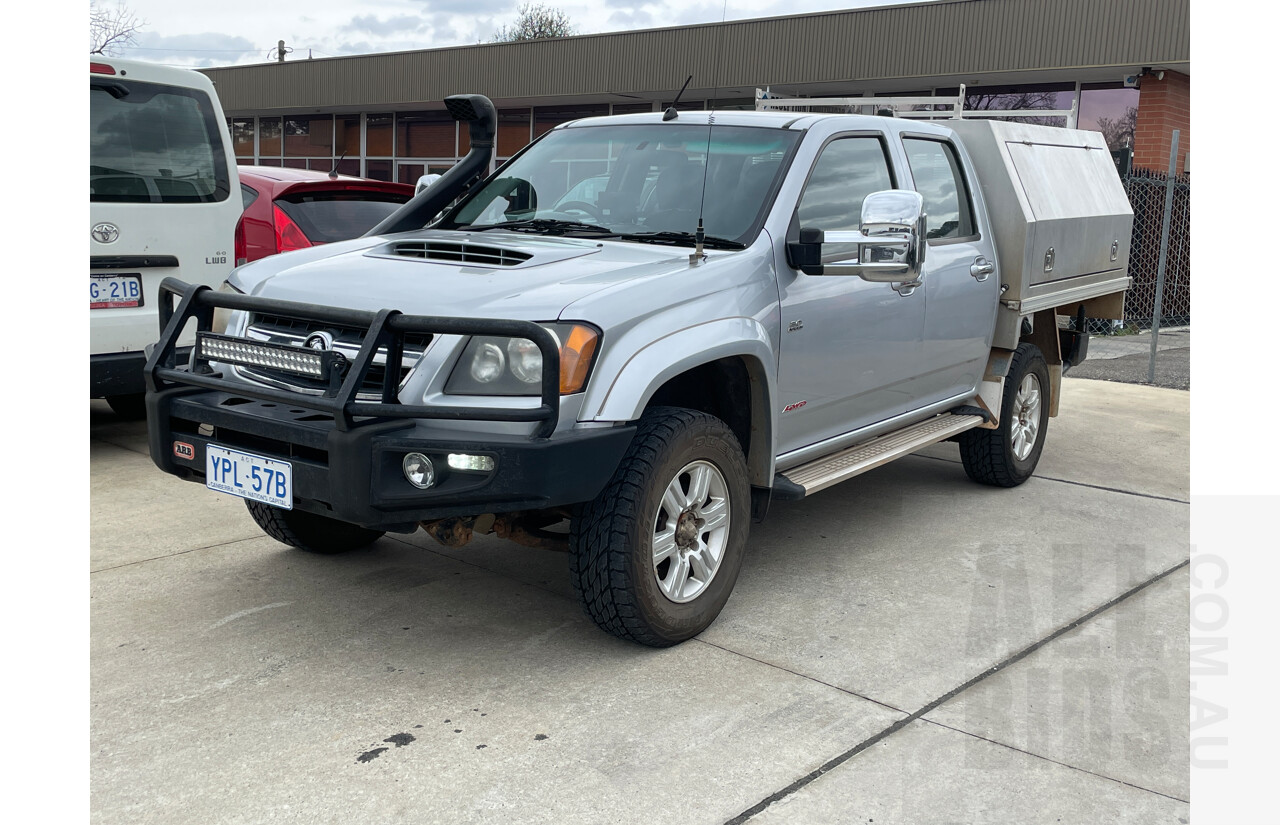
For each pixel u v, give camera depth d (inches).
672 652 136.7
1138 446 272.8
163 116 222.7
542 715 118.6
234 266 237.1
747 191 155.3
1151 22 520.7
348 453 115.4
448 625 143.9
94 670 126.6
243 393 125.3
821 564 173.5
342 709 119.0
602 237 155.7
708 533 141.3
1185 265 545.6
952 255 192.4
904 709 122.0
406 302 126.3
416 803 100.7
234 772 105.2
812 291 154.4
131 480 209.2
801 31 636.1
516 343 120.6
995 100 632.4
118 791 101.1
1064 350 249.8
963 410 213.3
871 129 176.4
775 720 118.6
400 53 834.2
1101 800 103.3
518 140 833.5
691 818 99.1
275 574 161.3
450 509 118.1
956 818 99.9
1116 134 593.0
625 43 713.0
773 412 146.9
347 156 947.3
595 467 120.6
